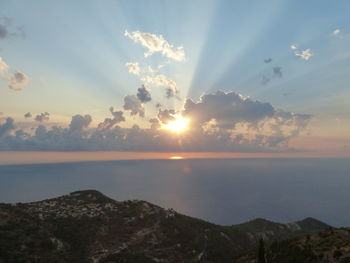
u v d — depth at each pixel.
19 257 115.38
